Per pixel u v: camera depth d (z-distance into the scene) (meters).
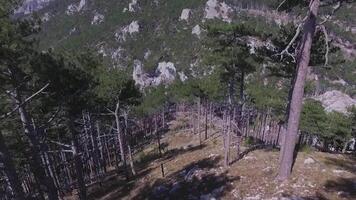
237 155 22.92
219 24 24.75
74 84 21.17
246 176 18.44
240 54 26.25
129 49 187.50
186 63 157.12
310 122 43.69
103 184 32.31
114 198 26.03
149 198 22.52
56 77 19.28
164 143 50.69
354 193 14.96
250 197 16.02
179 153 35.97
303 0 17.72
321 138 48.66
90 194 29.94
